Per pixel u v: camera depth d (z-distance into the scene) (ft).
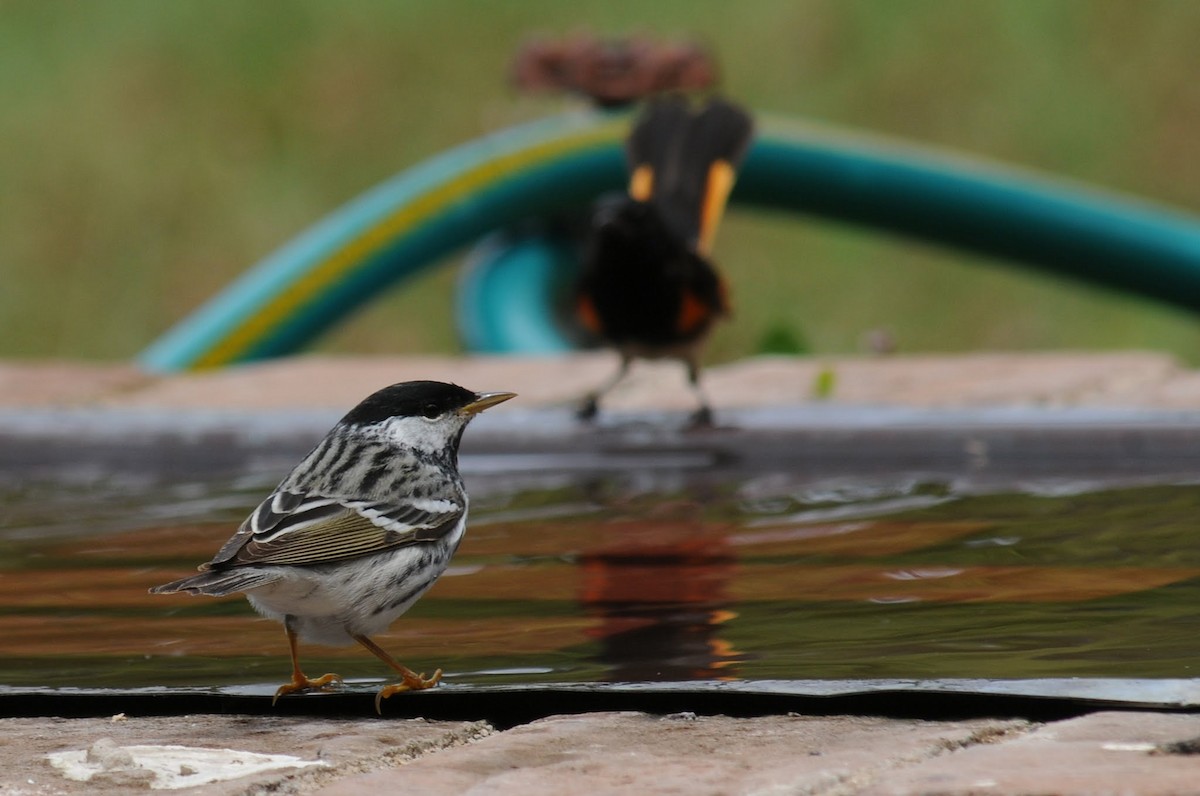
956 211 60.13
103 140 108.37
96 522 29.84
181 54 114.93
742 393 42.73
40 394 46.24
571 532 27.17
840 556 23.93
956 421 34.60
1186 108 103.91
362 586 17.95
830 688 15.30
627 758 13.79
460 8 116.47
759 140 59.06
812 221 62.59
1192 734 13.52
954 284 96.73
